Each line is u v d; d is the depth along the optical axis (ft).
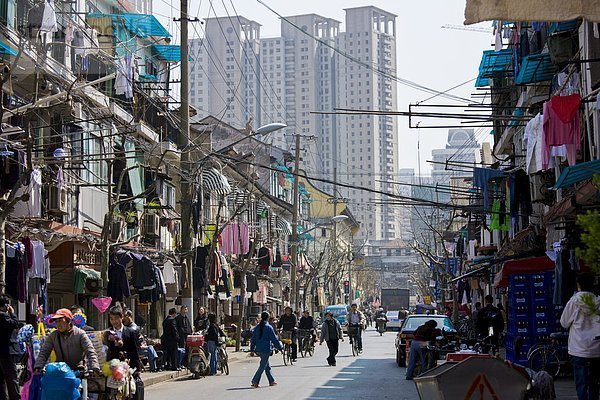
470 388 40.96
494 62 145.38
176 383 98.37
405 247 566.77
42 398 47.06
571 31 92.48
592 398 51.06
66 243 100.07
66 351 48.88
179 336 114.62
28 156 67.87
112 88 129.49
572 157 75.00
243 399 77.36
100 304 91.50
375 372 110.22
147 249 122.11
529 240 127.34
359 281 529.45
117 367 51.70
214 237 145.28
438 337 88.58
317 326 243.19
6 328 57.31
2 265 67.00
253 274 207.10
